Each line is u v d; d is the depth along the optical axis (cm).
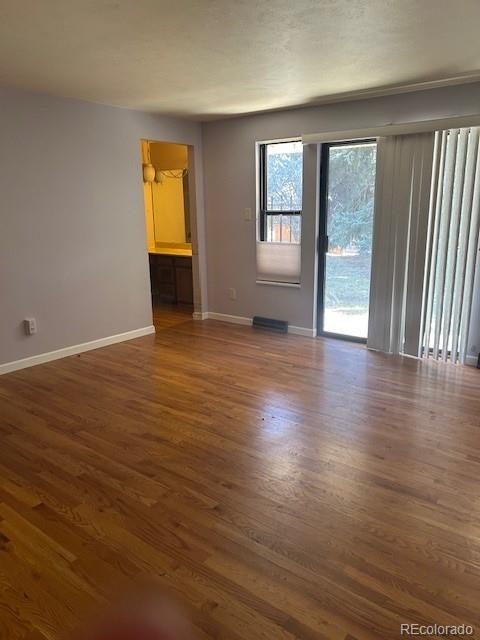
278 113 487
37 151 404
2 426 312
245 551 197
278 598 174
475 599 172
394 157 414
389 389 366
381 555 194
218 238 576
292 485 243
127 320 508
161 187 729
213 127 545
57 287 437
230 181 546
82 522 217
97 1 222
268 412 329
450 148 385
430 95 392
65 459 271
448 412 325
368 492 237
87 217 452
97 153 450
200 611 169
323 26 256
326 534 207
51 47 286
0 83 366
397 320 442
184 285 682
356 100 432
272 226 532
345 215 475
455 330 414
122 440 292
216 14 239
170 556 195
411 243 421
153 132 500
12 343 411
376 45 287
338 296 500
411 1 225
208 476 252
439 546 199
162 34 266
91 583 182
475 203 382
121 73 343
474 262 393
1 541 205
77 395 362
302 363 430
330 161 473
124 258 493
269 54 303
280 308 539
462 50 297
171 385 380
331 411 329
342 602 172
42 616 168
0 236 390
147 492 239
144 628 162
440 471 254
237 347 481
